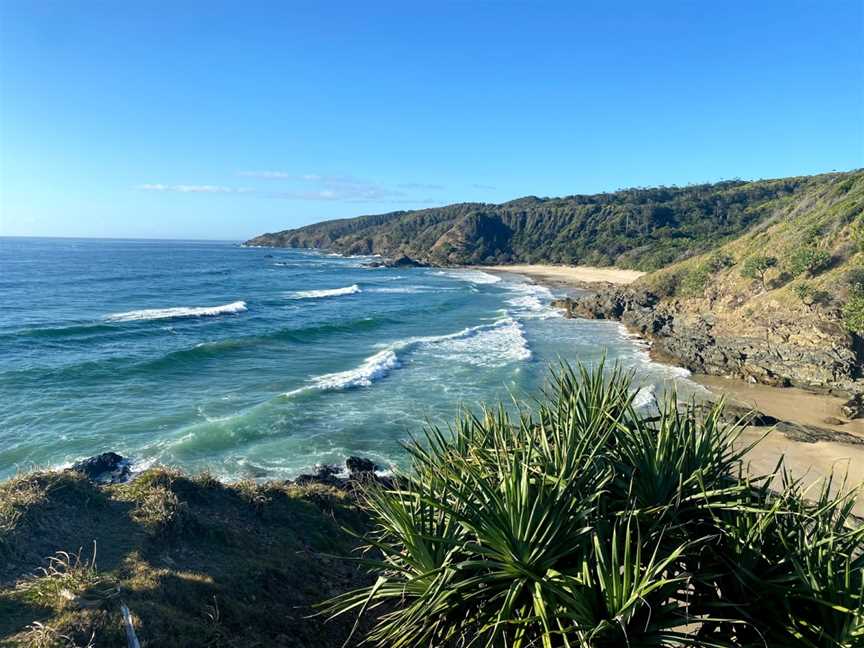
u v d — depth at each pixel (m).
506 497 4.32
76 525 6.64
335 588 7.49
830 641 4.00
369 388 23.41
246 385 24.17
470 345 32.94
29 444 16.72
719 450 5.21
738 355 28.58
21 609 4.87
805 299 31.27
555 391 6.41
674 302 46.97
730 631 4.49
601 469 4.86
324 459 16.20
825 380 25.73
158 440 17.28
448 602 4.41
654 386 24.84
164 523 7.01
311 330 37.66
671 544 4.54
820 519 4.80
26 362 26.28
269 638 5.88
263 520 8.53
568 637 4.07
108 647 4.61
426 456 5.56
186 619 5.44
